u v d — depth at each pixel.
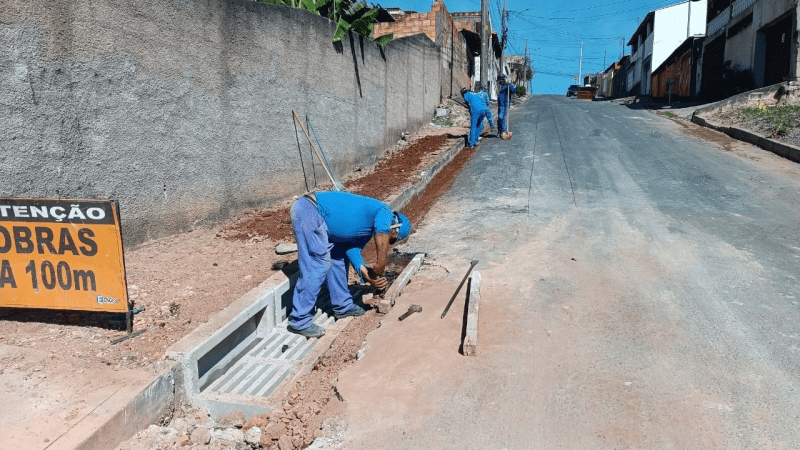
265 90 8.21
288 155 8.94
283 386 4.14
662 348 4.44
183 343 4.09
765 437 3.36
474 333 4.50
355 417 3.70
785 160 11.28
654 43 38.28
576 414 3.63
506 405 3.76
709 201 8.87
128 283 5.17
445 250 7.12
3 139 4.59
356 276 6.54
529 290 5.69
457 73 25.16
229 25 7.31
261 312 5.07
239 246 6.61
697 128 16.08
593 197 9.41
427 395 3.90
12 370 3.67
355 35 11.41
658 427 3.48
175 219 6.60
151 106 6.12
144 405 3.52
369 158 12.53
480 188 10.44
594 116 20.64
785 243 6.82
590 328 4.82
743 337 4.57
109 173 5.64
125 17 5.70
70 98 5.16
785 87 16.25
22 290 4.29
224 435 3.69
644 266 6.23
